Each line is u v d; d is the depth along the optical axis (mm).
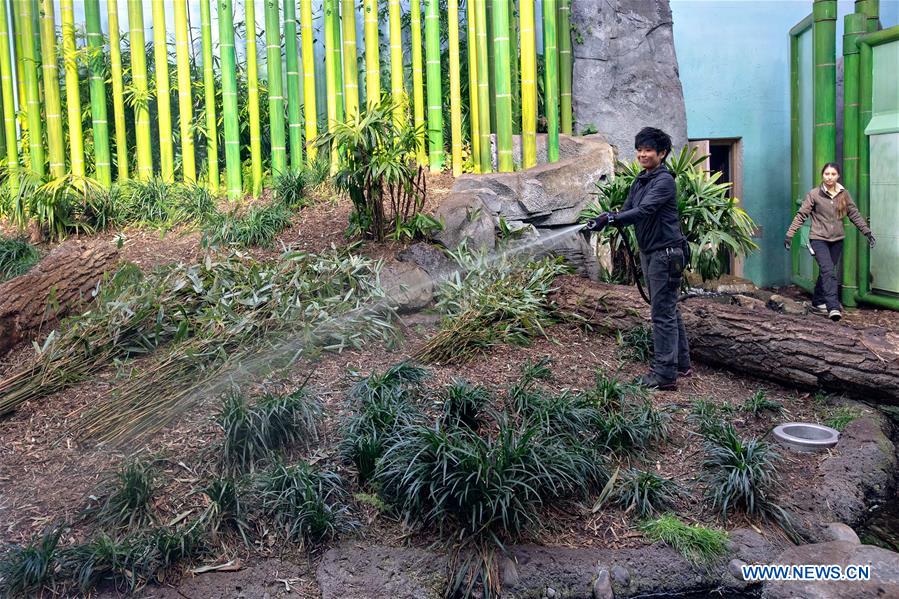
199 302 6055
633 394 5422
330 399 5117
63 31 8391
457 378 5492
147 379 5105
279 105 8648
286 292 6008
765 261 10430
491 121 9000
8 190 8422
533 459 4137
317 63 9352
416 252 6910
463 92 9336
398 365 5188
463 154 9055
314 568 3816
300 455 4520
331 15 8602
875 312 8562
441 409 4906
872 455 4879
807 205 8086
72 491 4195
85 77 8977
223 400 4656
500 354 6023
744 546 4031
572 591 3791
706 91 10039
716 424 4965
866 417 5301
